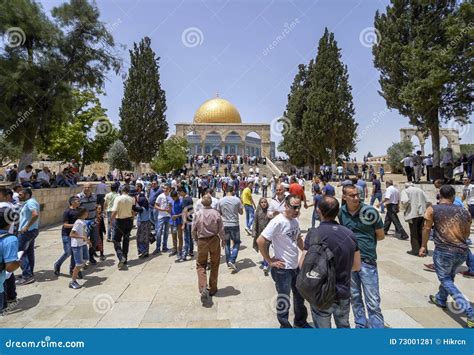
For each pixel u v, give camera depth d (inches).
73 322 173.9
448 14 584.7
